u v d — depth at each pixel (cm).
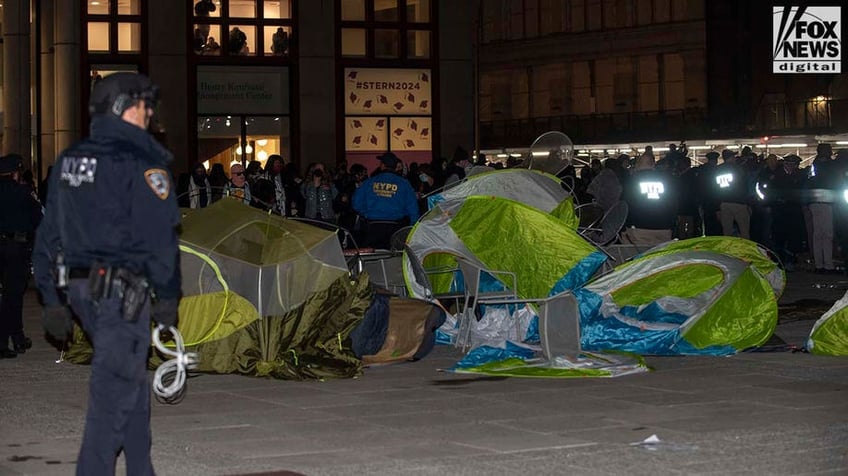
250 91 2903
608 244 1452
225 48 2883
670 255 1180
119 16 2820
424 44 3003
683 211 2244
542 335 1084
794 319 1466
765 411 870
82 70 2805
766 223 2288
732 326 1180
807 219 2230
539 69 7444
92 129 580
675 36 6731
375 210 1603
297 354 1067
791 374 1048
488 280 1245
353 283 1105
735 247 1280
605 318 1177
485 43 7762
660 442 759
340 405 916
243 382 1031
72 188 566
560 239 1149
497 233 1162
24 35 3466
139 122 582
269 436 799
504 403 915
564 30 7275
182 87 2853
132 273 566
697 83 6662
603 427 815
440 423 838
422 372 1081
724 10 6594
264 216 1102
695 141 4422
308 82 2925
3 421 866
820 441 761
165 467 707
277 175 1978
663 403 907
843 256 2100
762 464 696
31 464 724
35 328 1482
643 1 6881
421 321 1143
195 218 1089
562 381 1020
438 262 1291
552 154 1421
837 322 1176
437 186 2225
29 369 1130
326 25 2934
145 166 565
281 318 1066
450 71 3014
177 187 1923
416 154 3000
